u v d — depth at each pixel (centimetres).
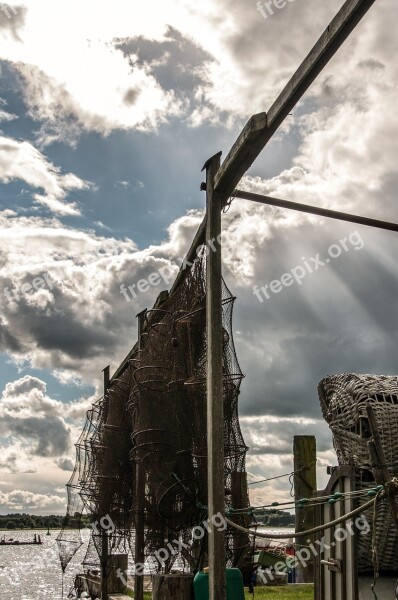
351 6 538
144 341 1079
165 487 908
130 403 1096
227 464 862
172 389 927
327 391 798
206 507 872
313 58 590
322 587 719
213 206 793
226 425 867
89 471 1328
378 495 559
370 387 721
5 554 9450
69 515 1341
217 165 799
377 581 697
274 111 664
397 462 698
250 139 693
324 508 732
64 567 1331
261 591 1181
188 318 932
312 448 1213
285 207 836
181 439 905
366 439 702
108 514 1222
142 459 967
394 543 687
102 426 1330
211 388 755
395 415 704
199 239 911
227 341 882
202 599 773
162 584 823
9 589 3216
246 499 859
